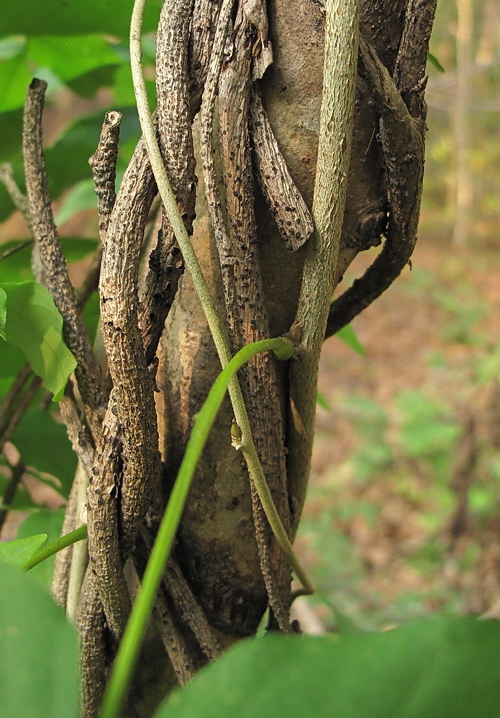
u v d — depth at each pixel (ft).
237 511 1.19
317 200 1.09
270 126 1.09
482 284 10.77
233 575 1.21
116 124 1.08
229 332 1.12
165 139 1.08
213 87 1.08
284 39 1.09
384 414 6.27
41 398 1.67
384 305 9.74
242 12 1.06
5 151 1.66
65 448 1.48
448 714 0.74
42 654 0.75
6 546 1.01
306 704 0.73
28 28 1.47
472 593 3.95
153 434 1.10
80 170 1.60
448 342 8.68
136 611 0.82
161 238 1.10
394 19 1.11
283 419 1.19
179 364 1.18
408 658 0.75
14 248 1.49
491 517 4.30
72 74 1.80
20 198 1.49
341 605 3.91
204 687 0.74
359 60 1.06
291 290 1.15
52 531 1.42
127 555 1.15
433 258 11.95
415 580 4.33
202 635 1.18
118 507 1.13
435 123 13.74
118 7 1.41
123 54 1.71
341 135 1.06
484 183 14.16
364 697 0.74
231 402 1.11
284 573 1.22
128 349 1.07
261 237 1.13
